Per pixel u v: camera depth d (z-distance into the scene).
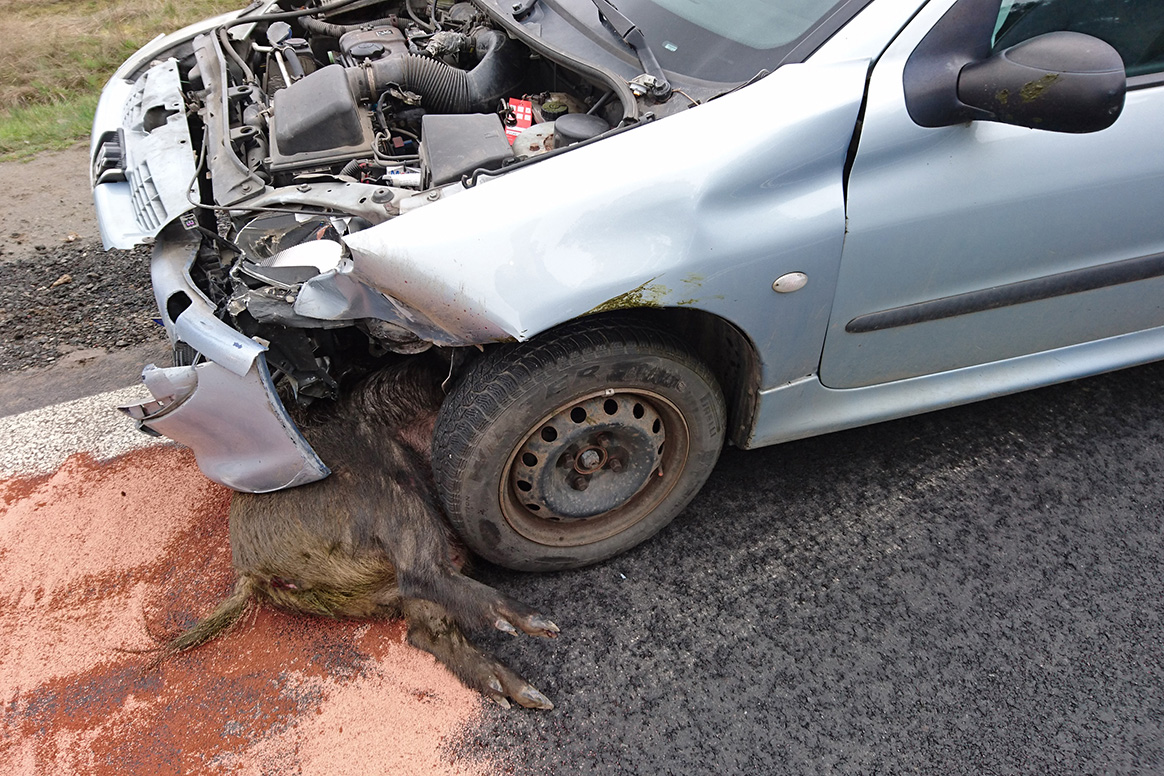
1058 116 1.61
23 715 2.02
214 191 2.13
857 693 2.03
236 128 2.38
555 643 2.15
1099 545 2.42
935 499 2.57
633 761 1.89
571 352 1.83
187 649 2.16
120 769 1.90
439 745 1.93
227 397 1.86
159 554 2.44
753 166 1.75
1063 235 2.09
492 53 2.62
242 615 2.20
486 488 1.96
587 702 2.01
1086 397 2.96
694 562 2.37
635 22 2.34
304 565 2.15
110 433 2.91
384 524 2.13
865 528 2.48
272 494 2.15
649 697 2.02
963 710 1.99
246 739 1.95
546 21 2.51
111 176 2.41
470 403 1.86
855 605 2.25
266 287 1.90
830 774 1.86
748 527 2.48
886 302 2.05
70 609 2.28
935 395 2.41
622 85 2.04
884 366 2.24
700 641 2.15
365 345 2.30
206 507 2.60
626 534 2.30
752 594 2.28
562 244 1.70
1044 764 1.88
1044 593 2.28
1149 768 1.88
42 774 1.89
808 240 1.83
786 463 2.70
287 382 2.18
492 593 2.03
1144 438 2.79
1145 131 2.01
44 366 3.28
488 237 1.69
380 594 2.19
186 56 3.11
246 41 3.05
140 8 7.83
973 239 1.99
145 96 2.67
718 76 2.04
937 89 1.77
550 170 1.77
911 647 2.14
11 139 5.33
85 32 7.31
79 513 2.58
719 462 2.70
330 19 3.30
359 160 2.23
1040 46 1.62
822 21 1.93
